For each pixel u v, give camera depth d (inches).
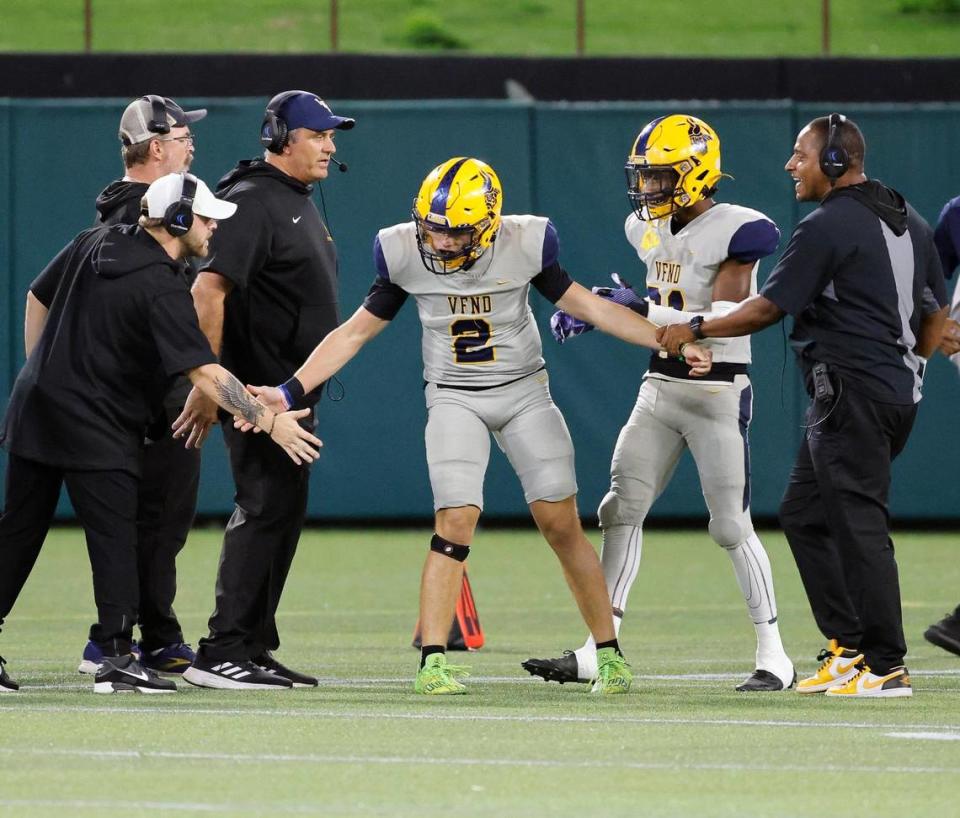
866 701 911.7
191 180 920.3
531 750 732.7
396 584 1653.5
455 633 1203.2
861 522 928.9
